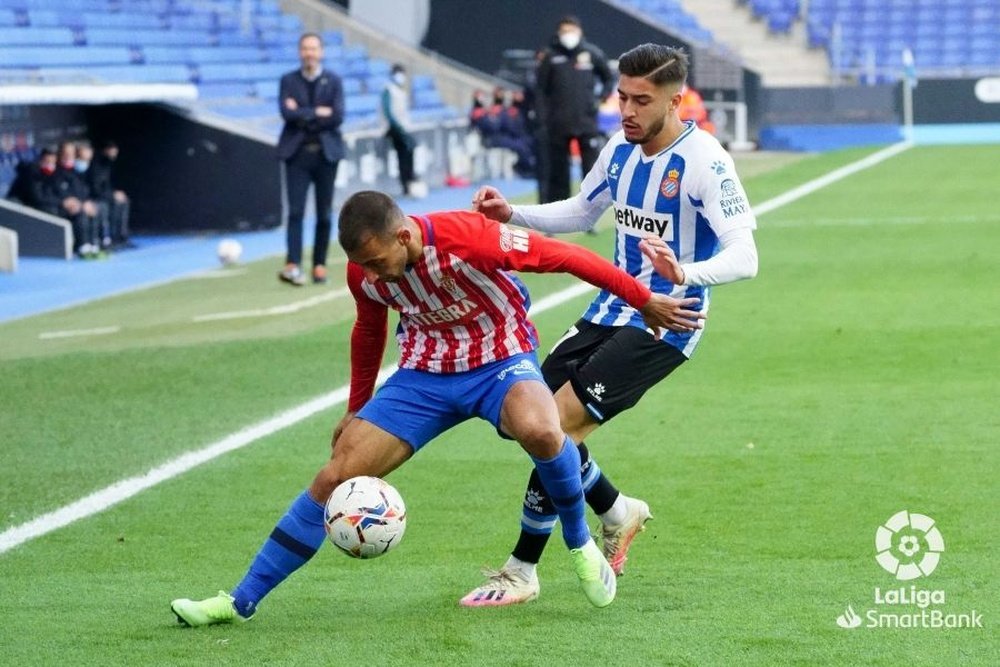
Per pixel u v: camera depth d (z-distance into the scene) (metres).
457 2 94.31
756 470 19.88
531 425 13.63
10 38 54.72
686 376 26.42
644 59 14.91
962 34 104.12
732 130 90.75
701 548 16.45
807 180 67.31
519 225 16.39
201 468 20.70
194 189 55.38
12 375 27.64
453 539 17.14
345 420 14.81
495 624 14.05
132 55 61.12
